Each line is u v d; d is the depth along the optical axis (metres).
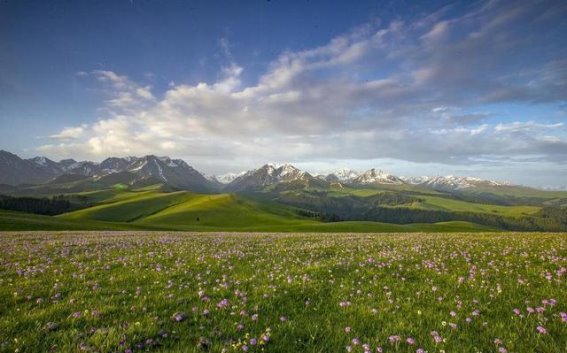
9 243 25.86
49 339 6.45
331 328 7.16
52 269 13.84
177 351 5.96
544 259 14.53
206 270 13.68
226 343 6.23
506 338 6.55
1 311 8.25
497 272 12.21
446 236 33.31
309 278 11.70
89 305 8.63
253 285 10.96
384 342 6.45
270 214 176.25
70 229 70.38
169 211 159.75
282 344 6.40
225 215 154.75
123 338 6.35
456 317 7.64
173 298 9.41
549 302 8.43
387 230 111.31
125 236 37.38
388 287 10.38
